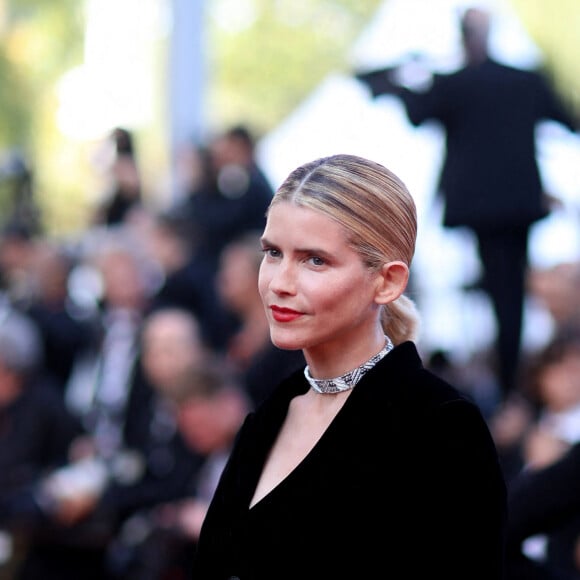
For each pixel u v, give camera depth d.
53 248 21.78
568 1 29.69
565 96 18.11
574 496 8.44
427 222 18.25
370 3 51.53
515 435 14.36
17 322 20.16
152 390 17.39
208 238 20.75
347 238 5.85
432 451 5.83
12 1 47.44
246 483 6.27
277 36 53.56
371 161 5.98
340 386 6.14
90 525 15.03
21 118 47.19
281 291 5.91
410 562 5.77
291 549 5.89
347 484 5.88
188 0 26.47
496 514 5.85
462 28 17.41
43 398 16.16
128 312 19.61
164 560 13.81
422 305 18.45
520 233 17.34
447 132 17.44
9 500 15.32
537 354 12.98
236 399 14.19
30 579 15.22
